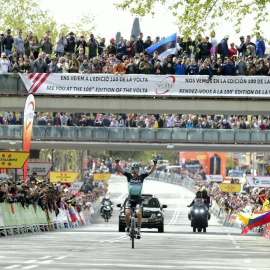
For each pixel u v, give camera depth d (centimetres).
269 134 9494
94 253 3234
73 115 10019
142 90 7381
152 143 9544
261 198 7431
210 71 7325
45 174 7912
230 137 9519
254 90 7331
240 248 4131
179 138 9538
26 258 2855
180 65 7425
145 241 4591
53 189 6631
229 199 11475
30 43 7800
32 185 6156
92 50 7969
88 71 7412
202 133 9538
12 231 5059
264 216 6206
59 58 7844
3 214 4909
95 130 9494
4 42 7775
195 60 7781
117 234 5794
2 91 7444
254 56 7812
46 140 9462
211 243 4678
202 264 2756
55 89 7419
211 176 15162
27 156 5856
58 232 5966
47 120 9956
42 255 3047
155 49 8000
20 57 7488
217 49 7738
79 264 2609
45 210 6397
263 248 4219
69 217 8212
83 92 7400
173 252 3478
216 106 7462
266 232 6500
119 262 2744
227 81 7344
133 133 9519
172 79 7375
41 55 7444
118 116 10825
